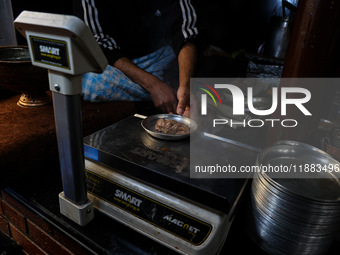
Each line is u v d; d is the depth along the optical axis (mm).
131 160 921
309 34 883
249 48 3871
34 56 721
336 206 673
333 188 760
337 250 941
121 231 942
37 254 1134
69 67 653
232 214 864
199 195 812
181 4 2066
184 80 1688
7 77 1351
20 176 1179
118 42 2074
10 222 1225
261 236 834
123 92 1902
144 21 2162
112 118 1642
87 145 1006
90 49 646
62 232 947
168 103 1709
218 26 3732
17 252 1230
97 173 977
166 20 2143
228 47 3873
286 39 2727
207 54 3154
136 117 1321
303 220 707
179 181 832
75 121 755
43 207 1030
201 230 777
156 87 1730
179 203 827
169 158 962
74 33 590
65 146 796
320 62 900
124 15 2027
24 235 1162
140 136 1118
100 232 929
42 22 623
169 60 2277
